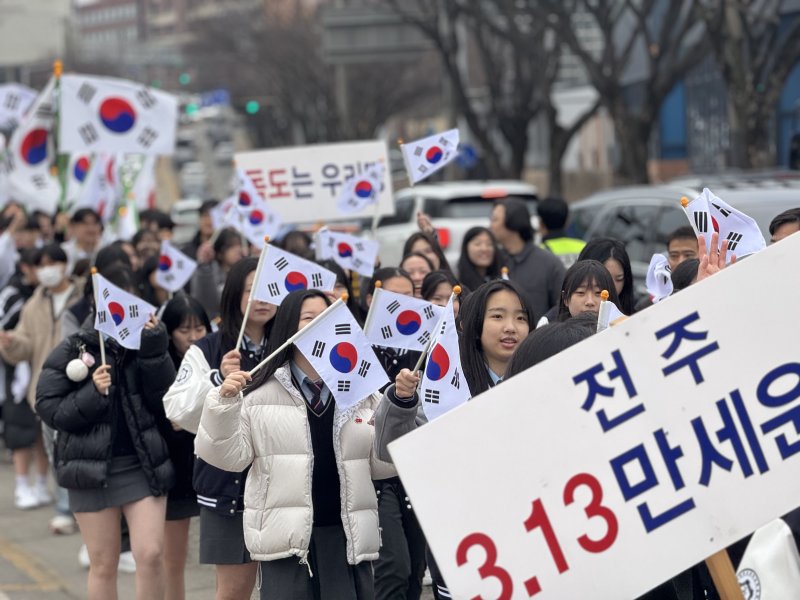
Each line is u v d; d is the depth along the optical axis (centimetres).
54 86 1138
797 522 385
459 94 2811
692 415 332
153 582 613
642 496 329
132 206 1298
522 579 327
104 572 625
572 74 4928
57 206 1315
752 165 1875
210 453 495
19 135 1155
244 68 5981
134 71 8325
